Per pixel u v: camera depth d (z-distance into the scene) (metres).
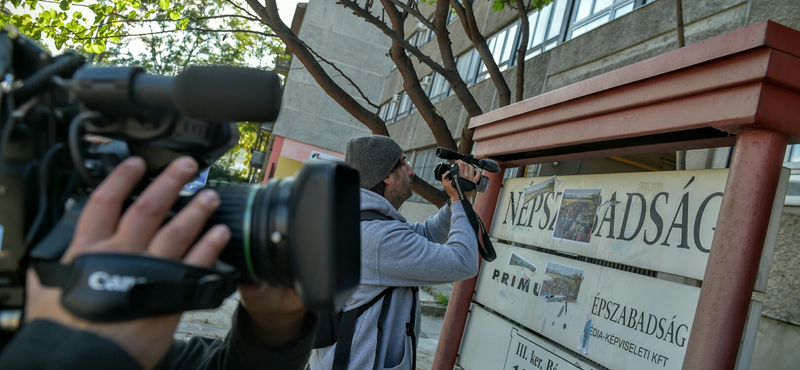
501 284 2.86
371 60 21.52
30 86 0.60
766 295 3.57
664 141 2.06
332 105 21.59
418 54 3.99
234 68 0.61
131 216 0.54
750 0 4.93
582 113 2.17
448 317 3.00
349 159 2.04
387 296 1.85
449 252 1.86
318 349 1.91
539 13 9.33
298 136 21.38
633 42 6.51
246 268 0.64
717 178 1.86
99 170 0.64
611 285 2.17
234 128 0.77
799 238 3.48
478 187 2.12
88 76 0.60
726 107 1.57
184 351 0.97
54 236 0.55
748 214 1.52
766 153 1.52
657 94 1.81
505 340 2.70
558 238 2.54
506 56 10.41
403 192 2.12
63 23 4.68
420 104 4.08
